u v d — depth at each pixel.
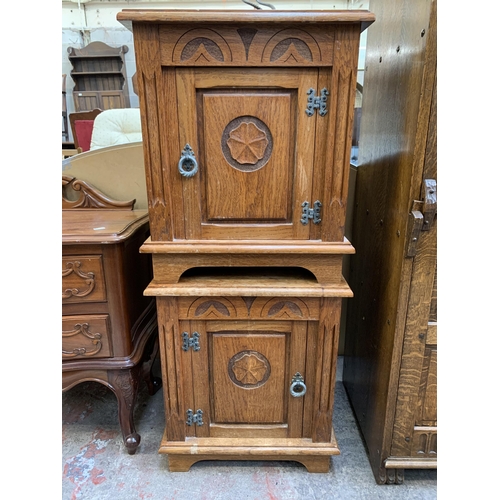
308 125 0.82
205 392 1.02
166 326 0.95
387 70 1.00
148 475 1.09
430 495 1.03
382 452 1.03
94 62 3.31
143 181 1.42
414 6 0.81
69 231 1.02
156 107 0.80
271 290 0.91
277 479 1.08
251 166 0.86
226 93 0.81
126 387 1.11
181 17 0.73
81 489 1.05
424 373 0.96
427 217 0.83
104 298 1.04
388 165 0.99
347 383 1.46
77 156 1.38
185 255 0.91
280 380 1.02
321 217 0.88
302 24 0.75
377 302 1.08
